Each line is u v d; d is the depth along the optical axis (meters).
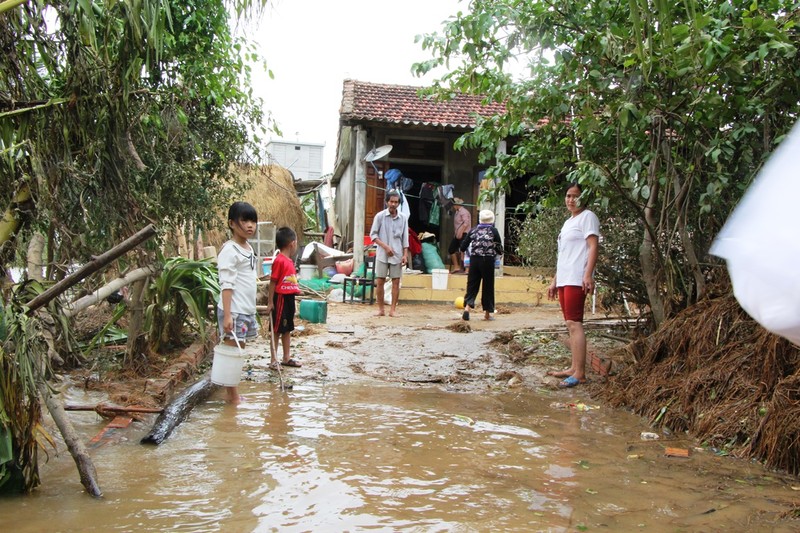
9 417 3.49
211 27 7.92
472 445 4.89
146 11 3.99
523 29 6.28
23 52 4.20
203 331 6.97
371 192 17.86
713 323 5.96
